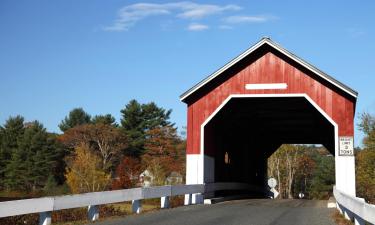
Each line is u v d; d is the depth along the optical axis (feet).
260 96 60.85
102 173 136.98
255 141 99.71
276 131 99.81
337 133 57.06
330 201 54.65
